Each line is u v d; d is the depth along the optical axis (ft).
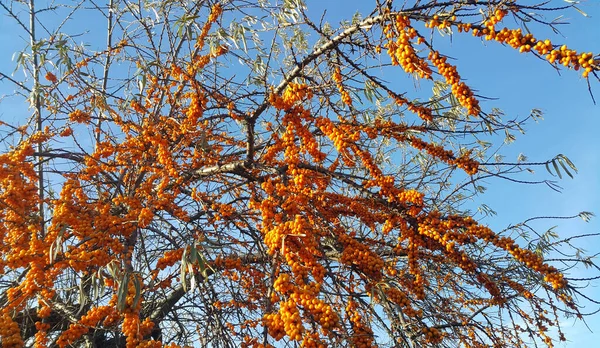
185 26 14.83
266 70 12.66
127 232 12.87
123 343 16.94
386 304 11.16
